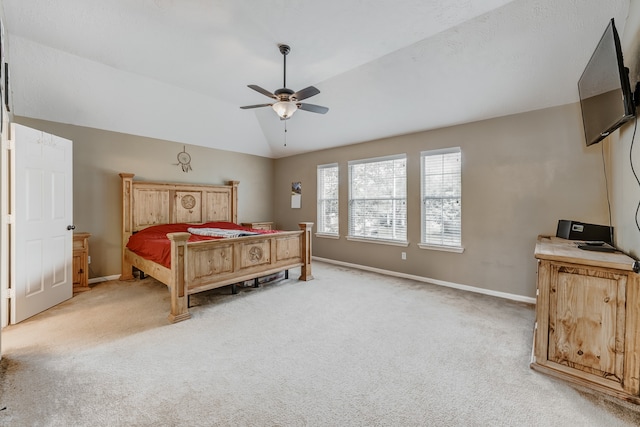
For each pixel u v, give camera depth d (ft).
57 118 12.99
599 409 5.41
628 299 5.64
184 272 9.62
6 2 8.32
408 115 13.64
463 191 13.04
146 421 5.06
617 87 6.04
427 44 10.14
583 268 6.11
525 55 9.48
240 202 20.66
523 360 7.11
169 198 16.60
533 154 11.21
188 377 6.37
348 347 7.75
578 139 10.28
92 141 14.10
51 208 10.66
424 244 14.32
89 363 6.90
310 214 20.38
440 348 7.70
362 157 17.13
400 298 11.76
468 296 12.08
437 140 13.92
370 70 12.03
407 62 11.11
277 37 9.89
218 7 8.42
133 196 15.16
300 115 16.61
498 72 10.27
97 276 14.25
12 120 11.90
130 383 6.14
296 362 7.01
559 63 9.36
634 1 6.73
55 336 8.32
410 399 5.68
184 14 8.79
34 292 9.89
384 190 16.26
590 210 10.10
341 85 13.37
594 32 8.29
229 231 14.52
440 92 11.87
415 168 14.74
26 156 9.59
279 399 5.67
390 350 7.59
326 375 6.48
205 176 18.66
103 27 9.52
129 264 14.74
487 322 9.40
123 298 11.73
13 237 9.16
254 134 19.63
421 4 8.22
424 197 14.52
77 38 10.17
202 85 14.02
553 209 10.82
